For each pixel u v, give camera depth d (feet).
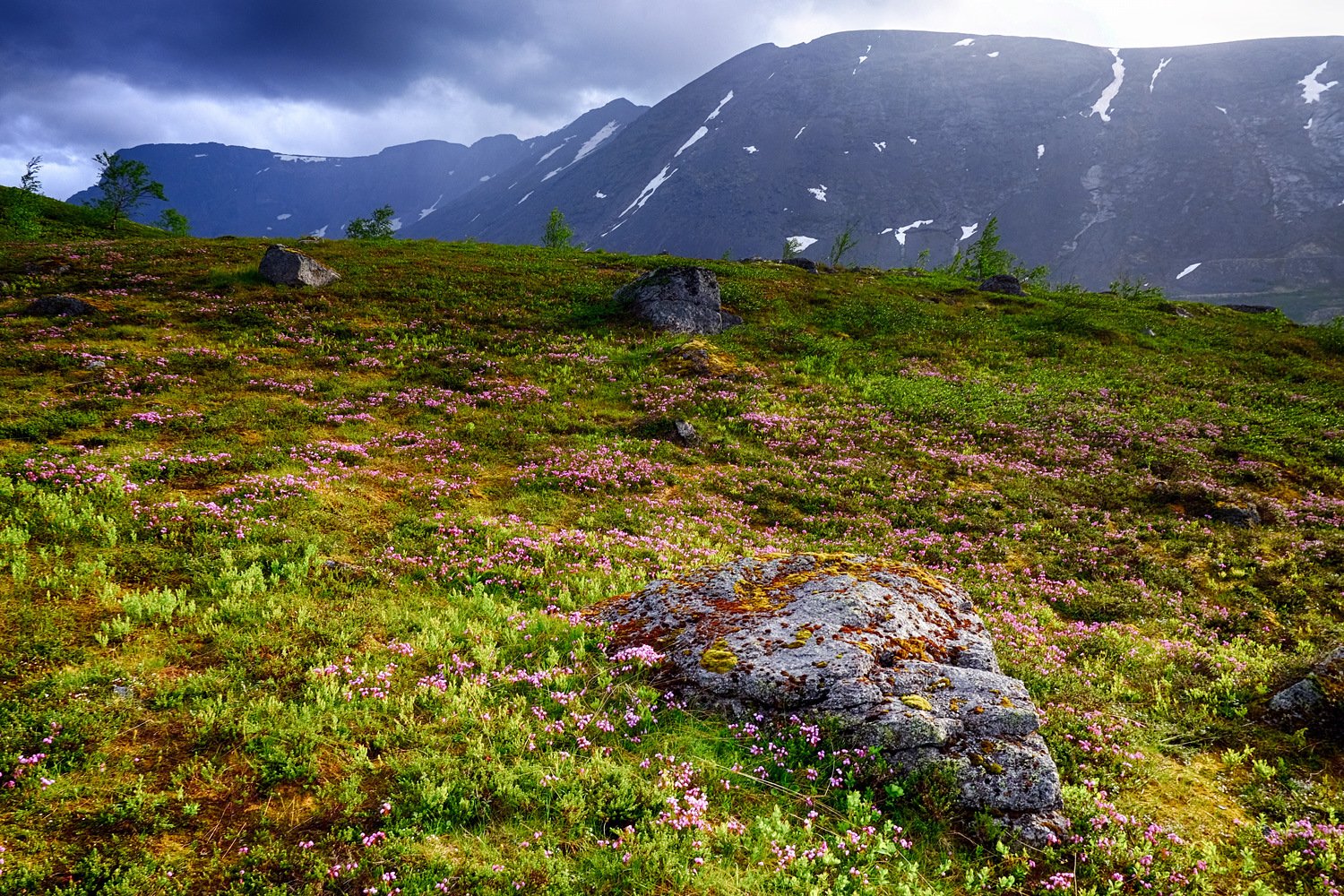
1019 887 17.72
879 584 31.22
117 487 42.55
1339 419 95.20
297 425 66.44
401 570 38.65
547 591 37.22
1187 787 23.53
